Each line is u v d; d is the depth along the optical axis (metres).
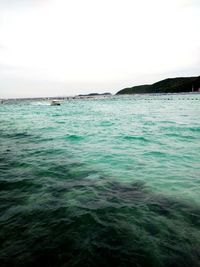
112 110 43.06
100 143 13.09
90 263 3.76
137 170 8.41
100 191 6.58
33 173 8.15
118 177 7.71
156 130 17.22
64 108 53.19
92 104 71.31
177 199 6.08
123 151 11.15
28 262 3.77
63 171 8.35
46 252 4.02
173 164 9.04
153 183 7.18
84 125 21.42
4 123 25.33
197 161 9.37
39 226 4.79
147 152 10.86
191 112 32.75
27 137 15.82
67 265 3.71
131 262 3.79
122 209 5.52
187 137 14.15
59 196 6.24
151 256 3.92
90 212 5.35
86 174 8.03
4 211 5.43
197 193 6.45
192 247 4.16
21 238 4.39
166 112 34.44
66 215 5.23
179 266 3.71
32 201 5.95
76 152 11.11
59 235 4.49
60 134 16.53
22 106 66.75
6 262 3.78
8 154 10.98
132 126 19.97
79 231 4.62
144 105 56.50
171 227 4.77
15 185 7.05
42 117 31.44
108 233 4.55
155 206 5.68
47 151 11.43
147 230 4.67
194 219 5.09
